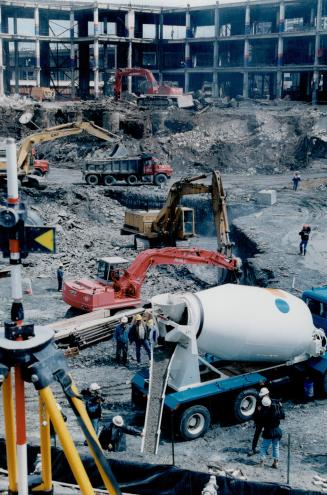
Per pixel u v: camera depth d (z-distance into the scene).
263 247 35.19
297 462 12.98
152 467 10.48
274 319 15.18
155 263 27.06
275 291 16.12
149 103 80.62
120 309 25.95
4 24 109.75
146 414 13.76
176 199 36.72
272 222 41.75
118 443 12.98
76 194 51.75
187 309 14.52
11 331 4.61
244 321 14.84
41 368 4.51
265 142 68.44
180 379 14.66
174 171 67.44
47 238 4.57
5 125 79.81
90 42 103.62
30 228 4.58
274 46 98.62
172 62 113.19
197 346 14.84
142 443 13.22
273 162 66.88
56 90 107.50
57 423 4.51
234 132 71.12
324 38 90.25
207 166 67.69
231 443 14.16
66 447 4.48
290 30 88.88
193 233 37.62
